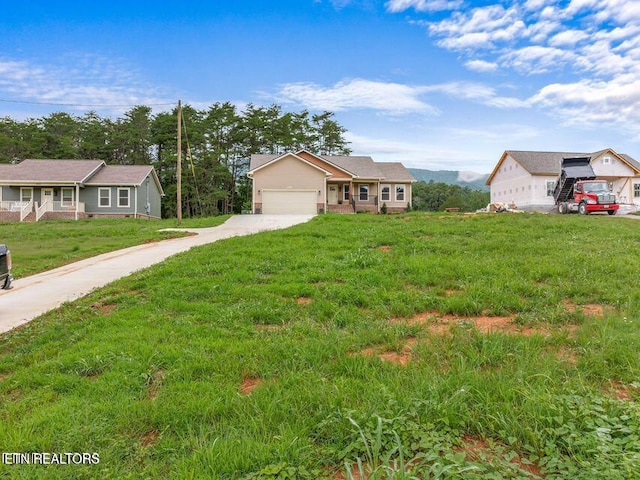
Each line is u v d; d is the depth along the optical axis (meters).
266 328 5.56
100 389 3.80
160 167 49.47
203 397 3.56
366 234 13.26
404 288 7.11
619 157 33.16
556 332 4.85
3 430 3.13
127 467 2.73
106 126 53.41
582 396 3.31
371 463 2.59
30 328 6.04
